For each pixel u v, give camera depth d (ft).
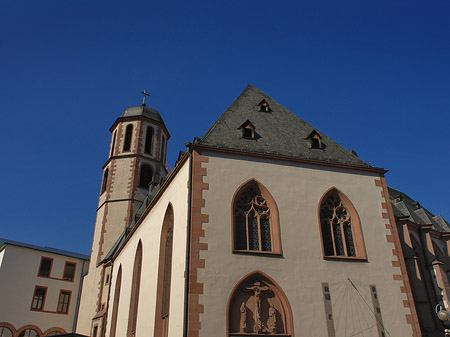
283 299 56.24
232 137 71.46
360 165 72.54
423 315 72.13
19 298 139.33
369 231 66.69
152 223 81.35
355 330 57.06
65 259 156.25
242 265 56.80
